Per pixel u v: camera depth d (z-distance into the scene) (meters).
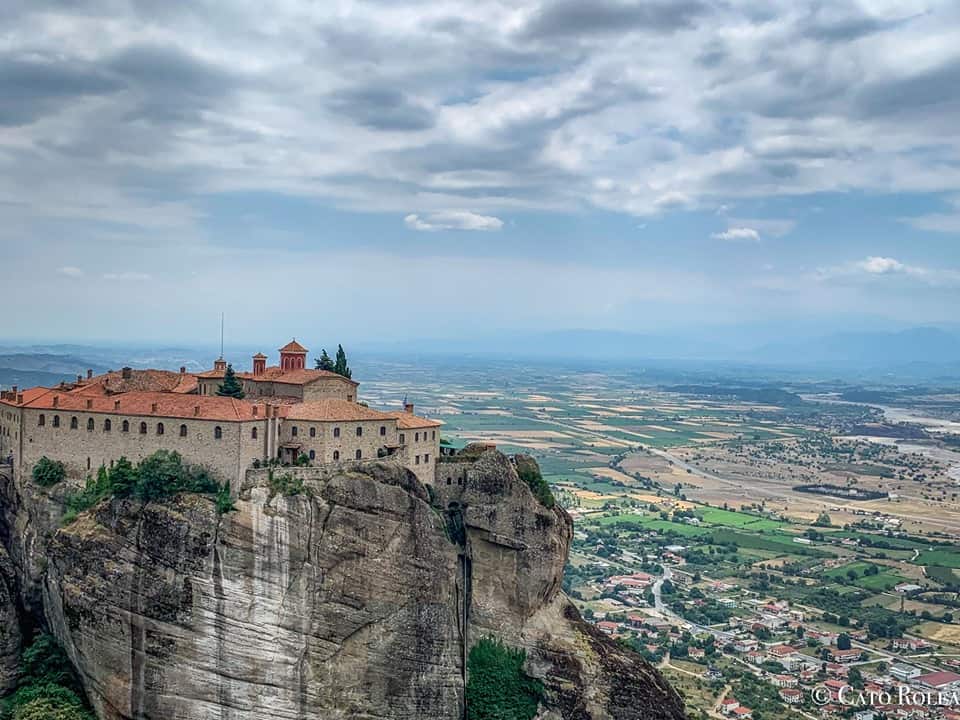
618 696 143.12
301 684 124.44
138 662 124.12
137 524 126.44
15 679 130.25
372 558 129.25
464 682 138.75
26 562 137.00
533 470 154.12
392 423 143.75
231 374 158.50
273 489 127.12
